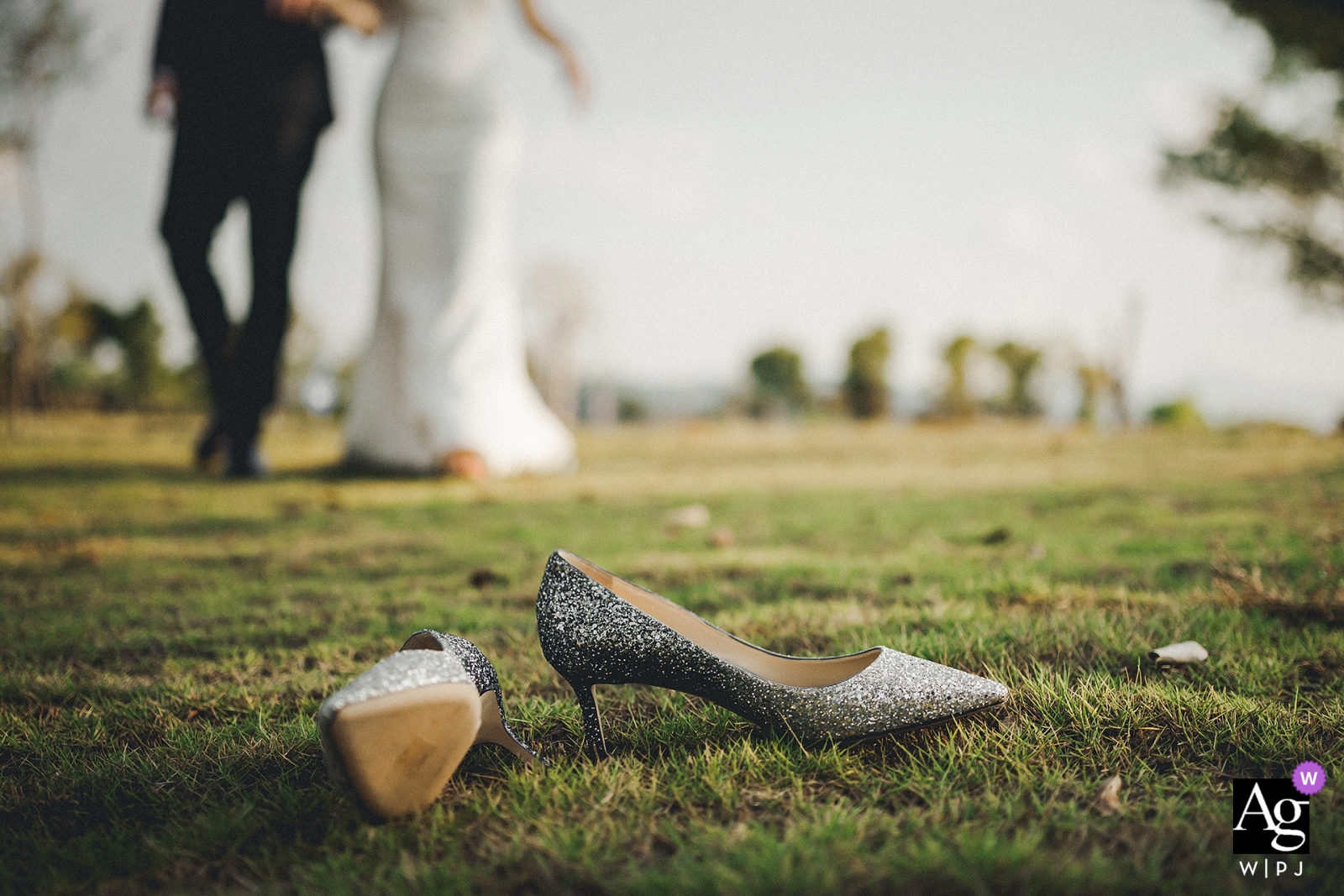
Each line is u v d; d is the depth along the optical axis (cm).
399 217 677
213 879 114
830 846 112
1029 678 170
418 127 662
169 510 509
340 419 2173
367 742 109
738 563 322
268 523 457
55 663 212
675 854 115
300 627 240
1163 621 213
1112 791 126
